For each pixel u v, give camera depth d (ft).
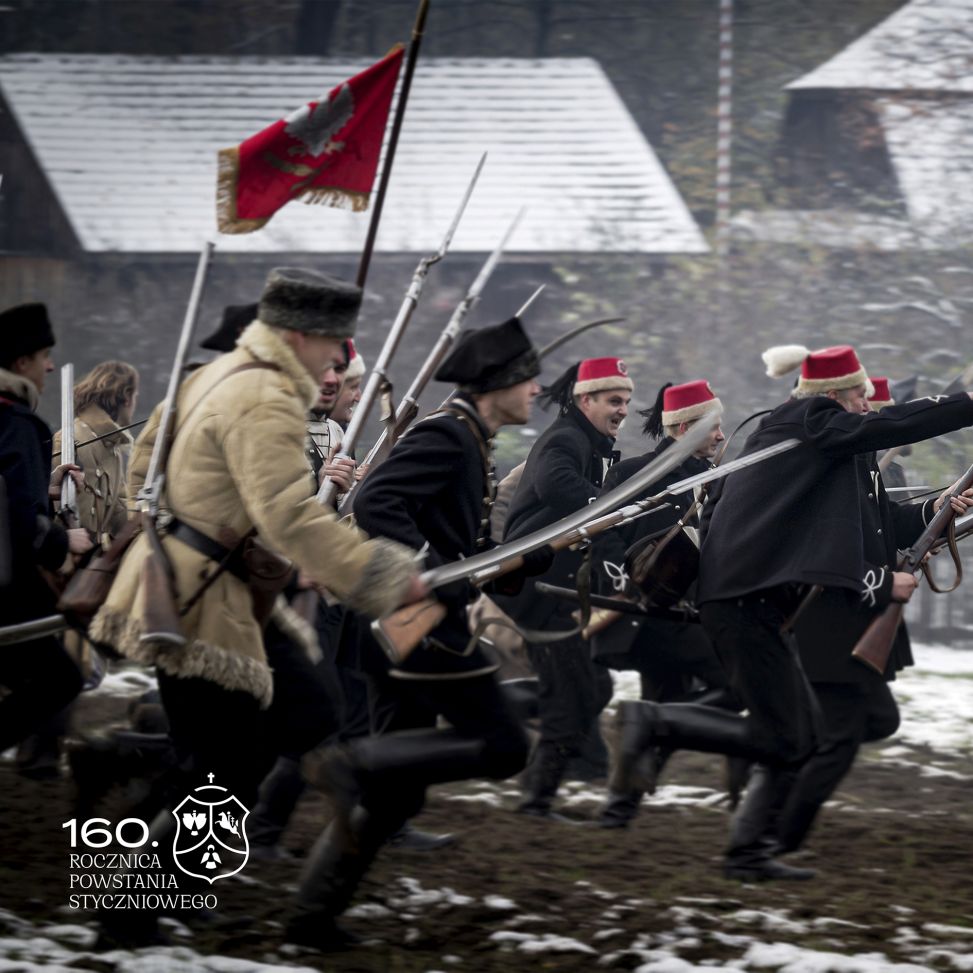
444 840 68.54
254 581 49.52
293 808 63.10
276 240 254.27
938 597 163.53
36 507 60.29
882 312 254.47
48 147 271.28
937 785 88.69
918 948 53.26
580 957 51.42
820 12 344.90
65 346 257.14
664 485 78.64
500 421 53.52
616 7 353.72
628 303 253.24
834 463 63.72
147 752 53.83
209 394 49.19
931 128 283.18
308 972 47.24
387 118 62.08
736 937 53.62
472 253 254.27
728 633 62.95
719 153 290.35
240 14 343.87
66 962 47.11
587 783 86.79
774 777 63.93
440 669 51.31
